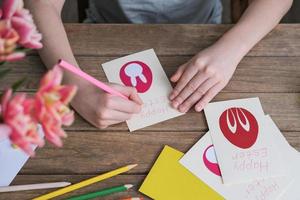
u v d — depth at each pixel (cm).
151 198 68
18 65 79
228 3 161
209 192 68
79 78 77
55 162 70
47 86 43
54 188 68
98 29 84
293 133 74
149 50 82
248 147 72
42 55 80
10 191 67
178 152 72
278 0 87
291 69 80
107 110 73
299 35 84
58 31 82
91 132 73
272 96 77
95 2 112
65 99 44
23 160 70
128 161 71
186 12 110
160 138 73
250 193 68
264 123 75
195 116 75
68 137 72
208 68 78
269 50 82
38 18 83
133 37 83
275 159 71
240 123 74
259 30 83
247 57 82
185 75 78
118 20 113
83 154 71
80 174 69
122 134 73
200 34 84
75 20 138
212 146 72
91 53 81
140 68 80
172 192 68
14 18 45
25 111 42
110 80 79
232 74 79
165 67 80
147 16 110
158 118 75
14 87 54
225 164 71
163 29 84
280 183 69
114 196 67
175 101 76
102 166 70
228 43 81
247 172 70
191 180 69
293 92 78
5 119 42
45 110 43
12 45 44
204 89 77
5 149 70
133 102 75
